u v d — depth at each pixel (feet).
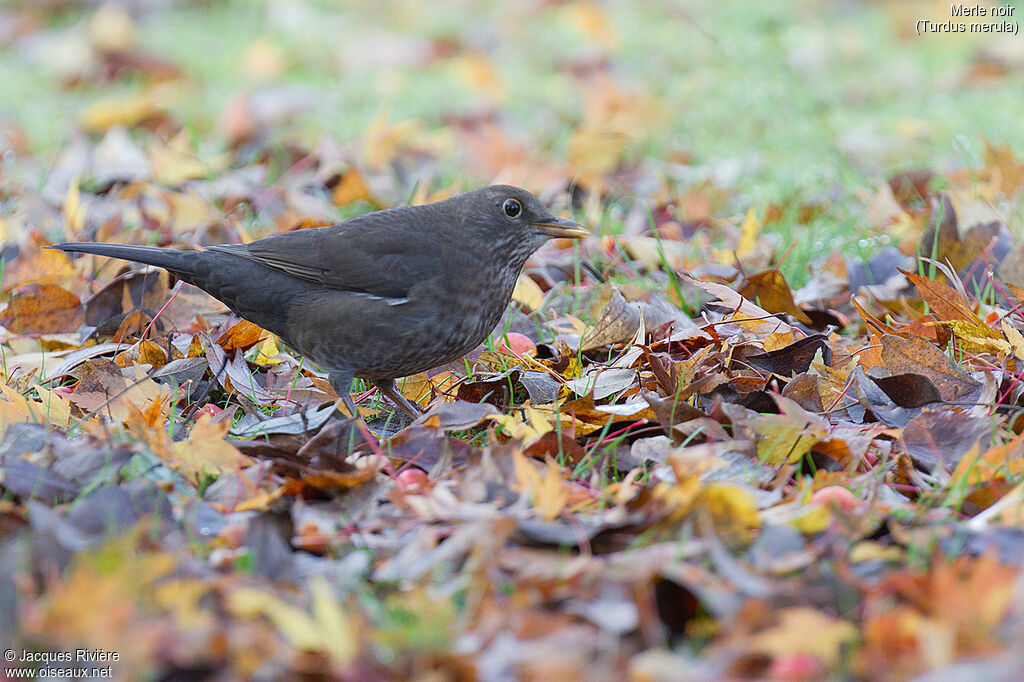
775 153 57.88
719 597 19.63
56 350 36.96
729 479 25.95
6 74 77.61
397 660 18.67
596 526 22.59
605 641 19.27
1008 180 47.52
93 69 75.31
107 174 55.21
